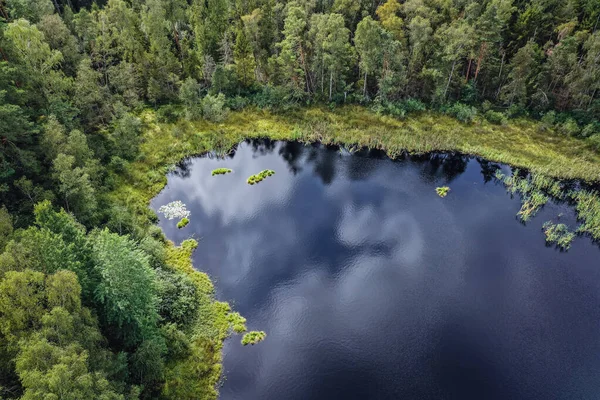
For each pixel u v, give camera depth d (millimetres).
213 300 52031
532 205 69438
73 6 116375
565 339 48594
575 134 84438
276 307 51781
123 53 95188
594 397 42875
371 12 114062
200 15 105812
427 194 72750
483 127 88375
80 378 27219
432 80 93875
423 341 48281
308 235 63594
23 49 61250
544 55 91812
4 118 49281
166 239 61000
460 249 61125
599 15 92938
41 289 31375
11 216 40812
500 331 49469
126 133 75188
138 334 39438
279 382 43531
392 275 56875
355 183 75625
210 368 43906
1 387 28250
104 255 37500
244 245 61094
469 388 43500
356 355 46562
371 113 94000
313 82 99688
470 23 93438
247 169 79438
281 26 114000
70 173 50156
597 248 61438
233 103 96500
